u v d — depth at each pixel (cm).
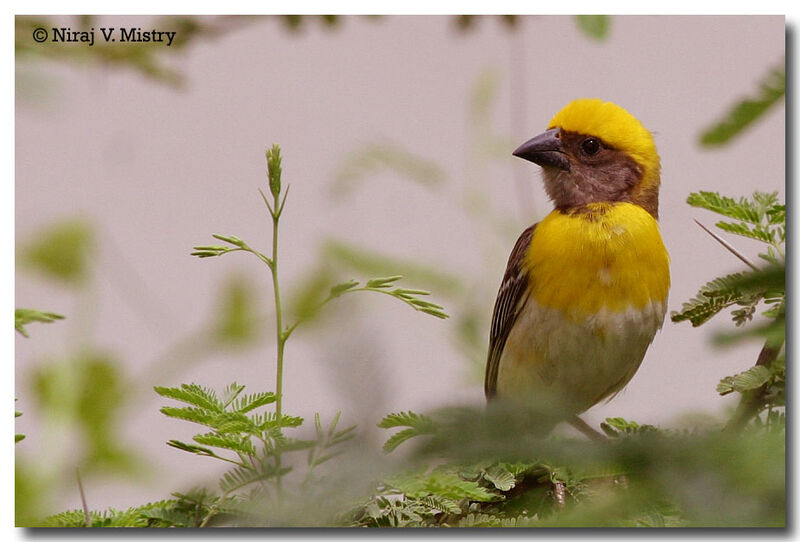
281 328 557
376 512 512
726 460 198
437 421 204
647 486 199
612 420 521
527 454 201
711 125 302
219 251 569
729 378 370
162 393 538
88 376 552
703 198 577
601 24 729
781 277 236
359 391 204
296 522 204
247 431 522
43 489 508
